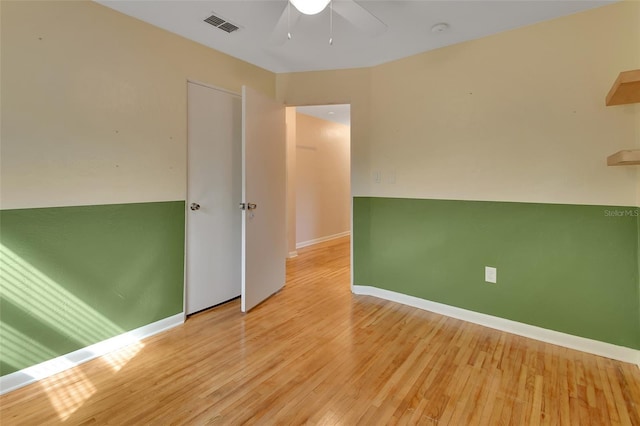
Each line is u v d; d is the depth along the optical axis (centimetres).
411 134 295
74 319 203
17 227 181
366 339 237
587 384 184
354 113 323
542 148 234
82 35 202
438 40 261
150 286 242
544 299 236
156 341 233
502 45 246
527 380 188
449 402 169
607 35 209
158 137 244
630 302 206
